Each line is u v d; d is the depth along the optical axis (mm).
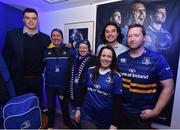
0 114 1354
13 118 1235
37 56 1926
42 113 1729
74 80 2102
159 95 1519
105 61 1440
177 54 1945
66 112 2268
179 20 1919
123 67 1525
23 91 1897
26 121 1278
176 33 1943
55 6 2793
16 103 1309
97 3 2561
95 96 1431
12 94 1667
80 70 1914
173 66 1974
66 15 2904
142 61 1438
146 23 2131
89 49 2094
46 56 2074
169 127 2031
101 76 1447
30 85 1924
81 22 2729
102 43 2258
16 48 1778
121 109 1471
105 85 1394
